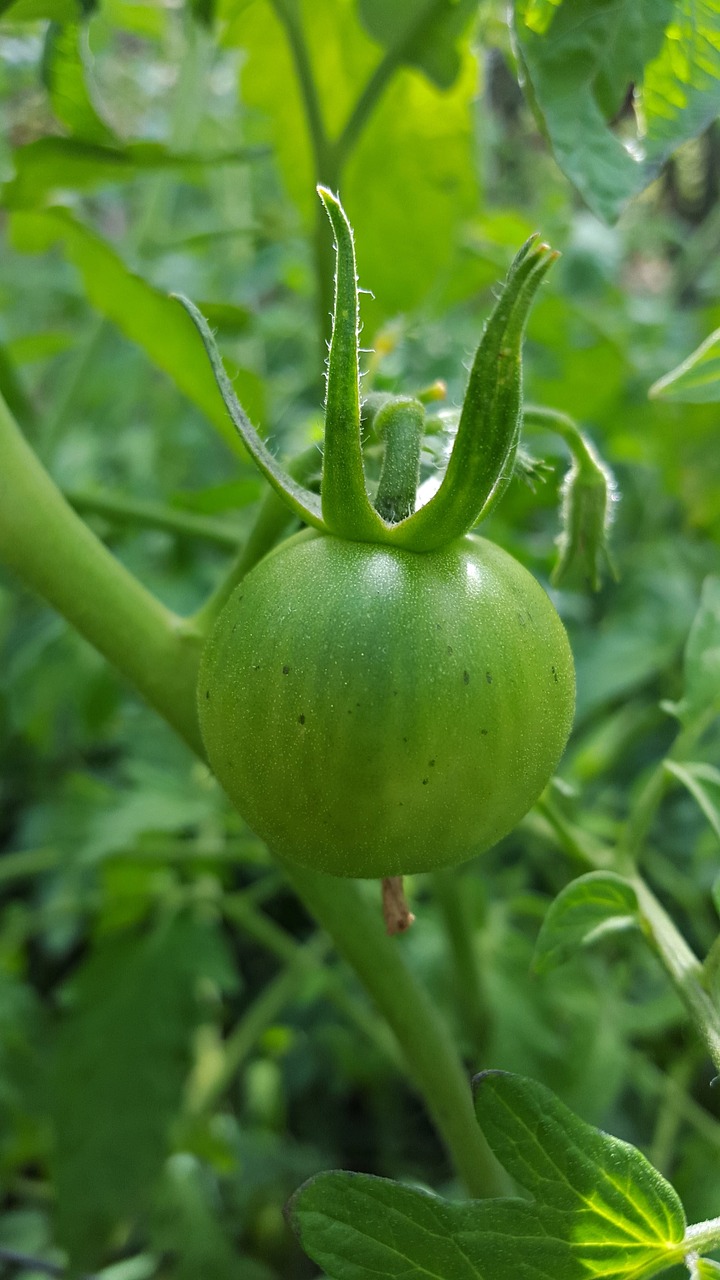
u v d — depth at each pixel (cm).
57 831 39
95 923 40
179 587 40
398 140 30
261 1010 37
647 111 15
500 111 58
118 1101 32
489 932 33
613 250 50
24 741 46
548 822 22
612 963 38
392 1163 40
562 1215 15
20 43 42
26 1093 36
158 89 55
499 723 15
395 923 17
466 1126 20
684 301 61
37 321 60
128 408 53
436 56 24
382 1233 15
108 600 19
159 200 40
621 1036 31
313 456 18
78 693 39
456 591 15
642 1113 37
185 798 35
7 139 49
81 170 25
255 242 38
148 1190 31
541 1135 15
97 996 33
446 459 17
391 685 14
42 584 19
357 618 15
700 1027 17
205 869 37
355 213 31
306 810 15
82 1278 30
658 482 44
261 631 15
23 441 19
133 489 50
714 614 21
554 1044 31
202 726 16
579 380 38
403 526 15
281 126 31
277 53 29
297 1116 42
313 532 16
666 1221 15
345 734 14
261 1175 38
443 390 18
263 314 50
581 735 38
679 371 17
